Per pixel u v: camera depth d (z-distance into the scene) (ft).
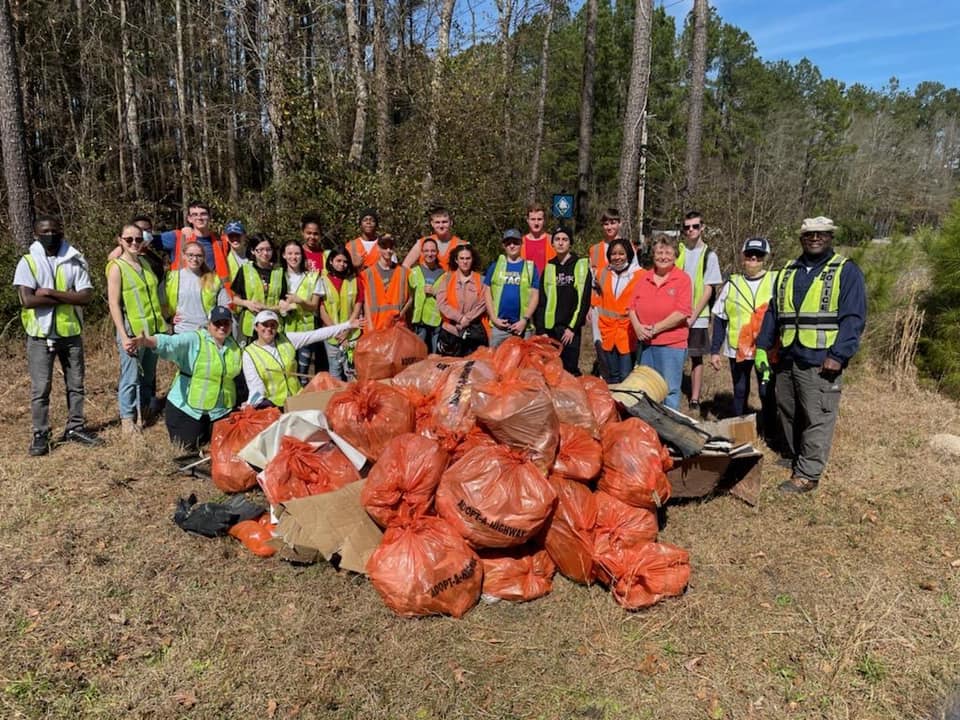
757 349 17.85
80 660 10.11
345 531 12.26
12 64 31.50
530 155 60.18
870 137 131.85
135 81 61.72
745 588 12.38
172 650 10.36
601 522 12.21
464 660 10.28
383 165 37.14
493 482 11.30
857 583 12.53
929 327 27.17
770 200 38.37
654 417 14.64
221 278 20.84
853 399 24.43
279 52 34.63
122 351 18.44
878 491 16.60
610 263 20.33
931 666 10.27
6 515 14.12
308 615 11.16
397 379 15.31
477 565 11.47
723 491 16.10
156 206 47.91
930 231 27.94
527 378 13.79
